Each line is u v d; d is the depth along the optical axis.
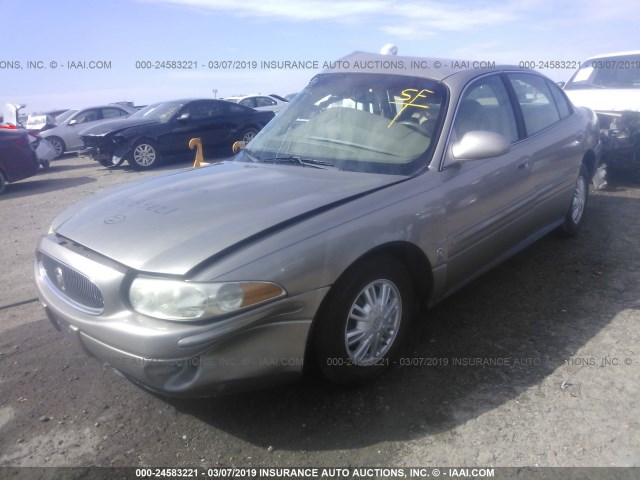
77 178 11.02
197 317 2.18
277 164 3.37
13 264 5.20
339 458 2.37
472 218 3.26
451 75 3.51
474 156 3.06
